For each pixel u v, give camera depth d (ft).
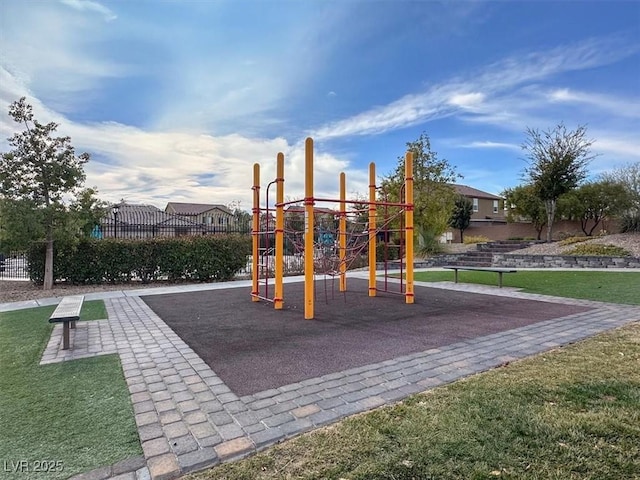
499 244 58.75
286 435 7.66
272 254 44.04
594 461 6.68
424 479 6.23
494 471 6.42
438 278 36.32
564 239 58.85
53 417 8.53
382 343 14.26
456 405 8.85
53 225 30.27
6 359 12.80
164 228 59.57
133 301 24.67
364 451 7.04
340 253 30.73
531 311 20.16
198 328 17.03
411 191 23.17
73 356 13.08
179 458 6.88
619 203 55.67
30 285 33.50
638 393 9.39
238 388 10.10
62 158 30.53
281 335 15.62
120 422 8.27
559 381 10.25
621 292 25.94
